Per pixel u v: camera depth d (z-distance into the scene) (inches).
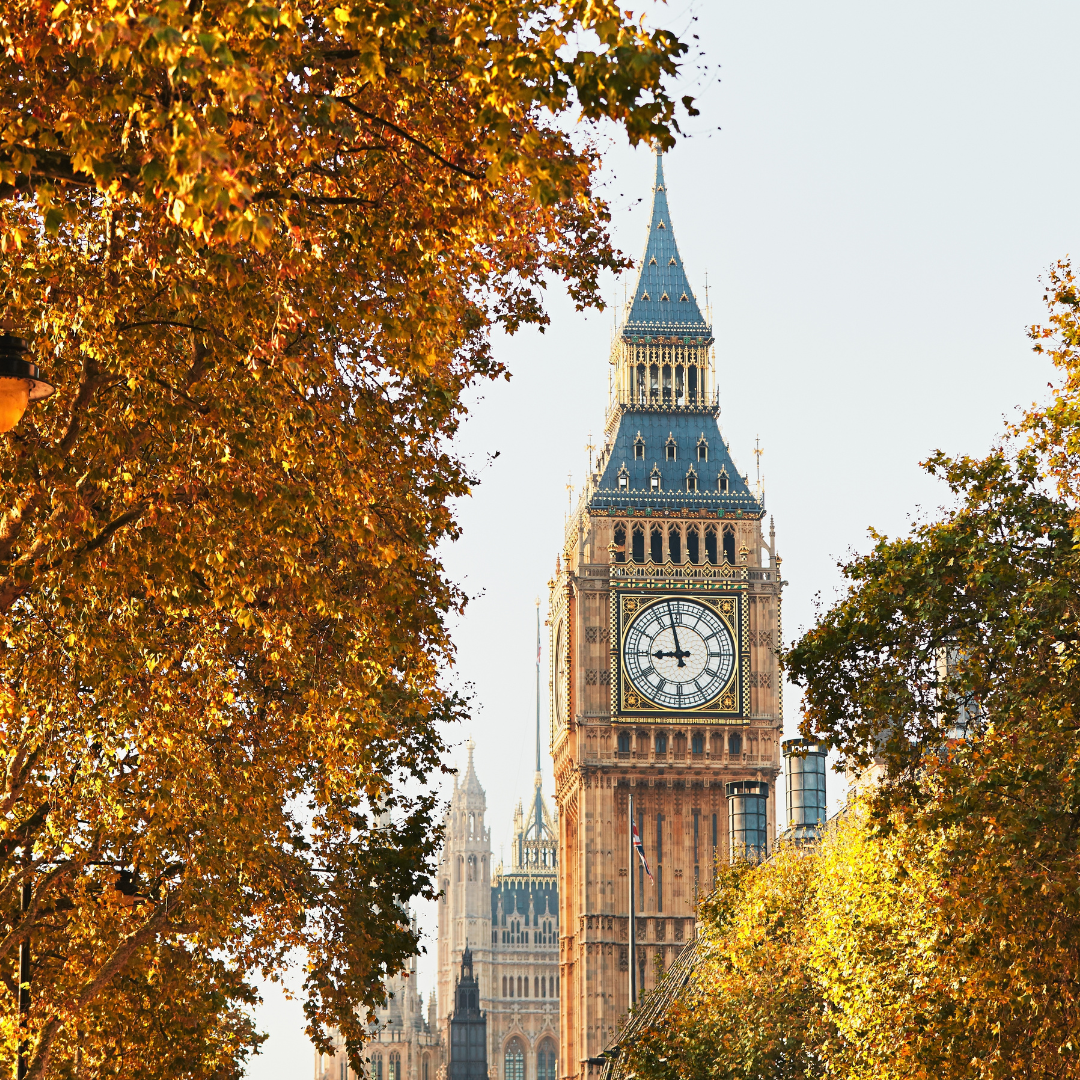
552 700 7721.5
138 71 998.4
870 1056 2397.9
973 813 1787.6
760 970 3459.6
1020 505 1897.1
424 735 2417.6
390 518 1462.8
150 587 1432.1
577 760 6815.9
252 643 1649.9
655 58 1015.0
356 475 1348.4
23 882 1910.7
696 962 4626.0
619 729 6845.5
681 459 7126.0
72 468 1384.1
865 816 2709.2
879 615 1924.2
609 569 6934.1
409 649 1515.7
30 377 1146.0
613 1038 6299.2
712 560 7037.4
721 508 7007.9
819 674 1995.6
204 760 1596.9
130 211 1316.4
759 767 6801.2
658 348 7273.6
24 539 1454.2
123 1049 2207.2
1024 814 1716.3
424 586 1647.4
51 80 1194.6
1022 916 1718.8
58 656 1546.5
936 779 1902.1
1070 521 1818.4
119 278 1366.9
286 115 1117.7
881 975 2386.8
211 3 986.1
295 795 1796.3
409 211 1284.4
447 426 1737.2
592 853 6761.8
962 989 1887.3
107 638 1449.3
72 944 2282.2
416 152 1282.0
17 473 1369.3
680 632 6855.3
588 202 1524.4
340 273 1333.7
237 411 1306.6
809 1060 3302.2
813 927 2970.0
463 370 1754.4
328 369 1379.2
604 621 6943.9
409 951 2313.0
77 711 1571.1
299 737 1704.0
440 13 1243.8
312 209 1332.4
